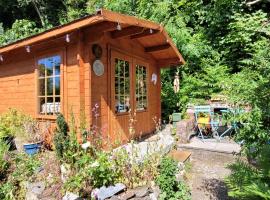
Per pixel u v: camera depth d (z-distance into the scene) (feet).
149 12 39.83
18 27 49.93
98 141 15.70
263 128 11.19
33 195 13.55
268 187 9.52
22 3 55.57
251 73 12.71
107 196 12.07
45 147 19.13
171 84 36.37
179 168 15.98
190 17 41.50
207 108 25.45
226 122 12.25
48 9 59.21
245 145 11.68
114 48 19.90
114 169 13.42
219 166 19.04
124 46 21.49
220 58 38.91
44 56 19.43
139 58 24.21
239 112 11.75
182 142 23.59
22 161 16.24
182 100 33.53
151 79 27.25
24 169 15.43
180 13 40.04
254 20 35.47
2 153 16.43
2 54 21.75
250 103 11.33
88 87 16.83
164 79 36.47
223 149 21.25
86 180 13.08
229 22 38.86
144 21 18.07
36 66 20.21
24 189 14.33
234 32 36.55
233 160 19.81
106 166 12.89
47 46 19.02
